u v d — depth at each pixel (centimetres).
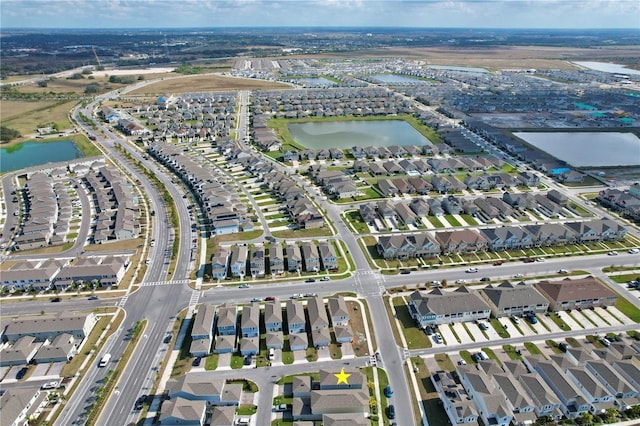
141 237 16238
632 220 17075
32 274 13250
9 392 9200
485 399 8706
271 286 13175
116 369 10088
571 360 10162
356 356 10438
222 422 8488
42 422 8806
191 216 17838
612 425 8600
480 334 11138
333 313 11381
